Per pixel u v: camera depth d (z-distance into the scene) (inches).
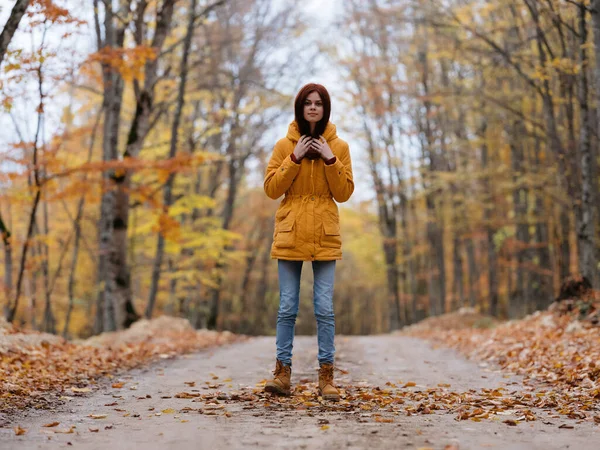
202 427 139.5
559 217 725.9
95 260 912.9
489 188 779.4
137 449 120.2
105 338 450.0
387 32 941.2
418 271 1197.7
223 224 1000.2
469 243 957.8
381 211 1089.4
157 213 540.7
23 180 508.4
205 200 687.7
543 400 182.1
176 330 515.8
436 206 974.4
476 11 615.8
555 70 464.8
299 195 182.5
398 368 280.2
